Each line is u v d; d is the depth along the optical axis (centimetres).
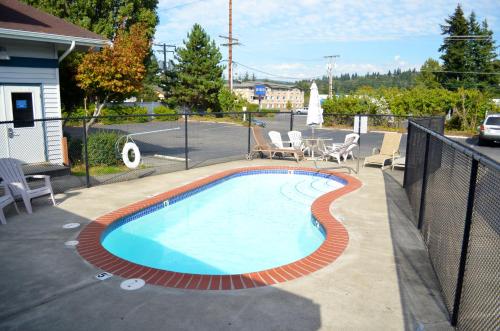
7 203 659
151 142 1997
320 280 452
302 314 376
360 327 355
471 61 4547
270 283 441
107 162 1180
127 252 646
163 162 1323
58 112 1091
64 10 2275
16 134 1016
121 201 796
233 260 618
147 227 774
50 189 747
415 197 742
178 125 3180
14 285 433
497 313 302
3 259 503
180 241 701
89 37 1073
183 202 902
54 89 1075
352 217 708
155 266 591
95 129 2486
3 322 360
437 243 498
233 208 910
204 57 3878
